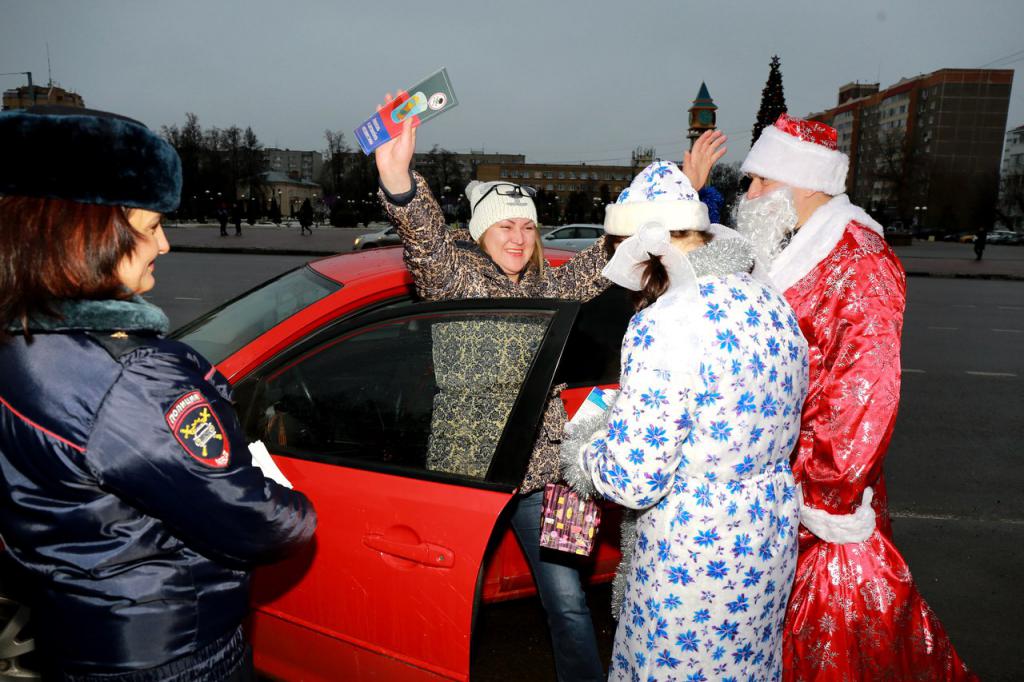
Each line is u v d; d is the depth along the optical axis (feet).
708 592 4.83
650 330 4.68
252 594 6.83
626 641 5.26
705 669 4.95
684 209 4.96
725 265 4.86
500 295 7.29
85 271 3.64
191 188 209.15
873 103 386.52
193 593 4.01
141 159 3.68
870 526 5.84
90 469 3.63
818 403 5.85
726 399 4.62
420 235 6.69
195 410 3.80
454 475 6.04
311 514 4.37
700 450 4.72
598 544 8.52
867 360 5.72
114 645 3.85
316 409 6.75
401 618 6.04
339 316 8.14
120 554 3.79
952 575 10.85
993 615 9.78
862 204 331.16
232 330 8.59
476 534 5.75
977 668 8.63
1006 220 253.65
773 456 4.95
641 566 5.10
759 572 4.90
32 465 3.68
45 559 3.82
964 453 16.34
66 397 3.61
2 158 3.53
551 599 6.68
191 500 3.76
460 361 6.23
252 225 153.89
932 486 14.35
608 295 9.14
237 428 4.09
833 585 5.97
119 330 3.75
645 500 4.70
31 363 3.65
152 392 3.70
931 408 20.08
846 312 5.89
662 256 4.80
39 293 3.59
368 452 6.46
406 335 6.57
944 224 239.71
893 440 17.20
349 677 6.43
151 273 4.08
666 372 4.55
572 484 5.47
